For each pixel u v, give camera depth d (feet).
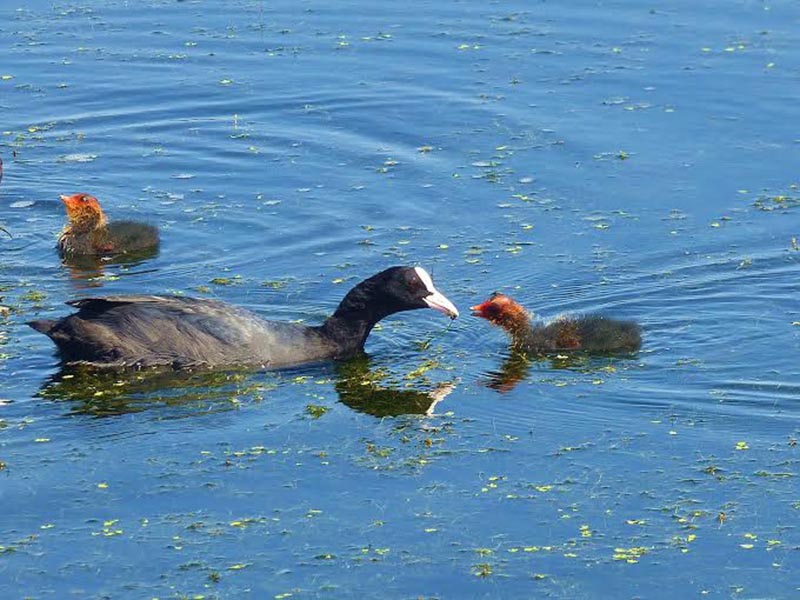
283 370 49.62
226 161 68.85
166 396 47.24
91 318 49.90
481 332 52.85
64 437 44.16
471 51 79.36
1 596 35.53
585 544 38.04
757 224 60.70
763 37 79.56
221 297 55.16
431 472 42.01
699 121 70.95
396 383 48.52
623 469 42.14
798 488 40.81
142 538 38.24
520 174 66.44
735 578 36.40
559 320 51.34
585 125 70.95
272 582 36.19
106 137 71.46
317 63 78.69
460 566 36.94
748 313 52.85
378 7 85.76
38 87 76.18
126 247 59.72
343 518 39.34
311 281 56.54
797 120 70.69
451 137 70.33
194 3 87.10
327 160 68.59
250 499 40.37
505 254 58.80
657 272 56.65
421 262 58.13
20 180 67.15
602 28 81.71
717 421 45.09
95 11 85.92
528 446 43.65
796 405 45.93
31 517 39.34
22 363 49.47
